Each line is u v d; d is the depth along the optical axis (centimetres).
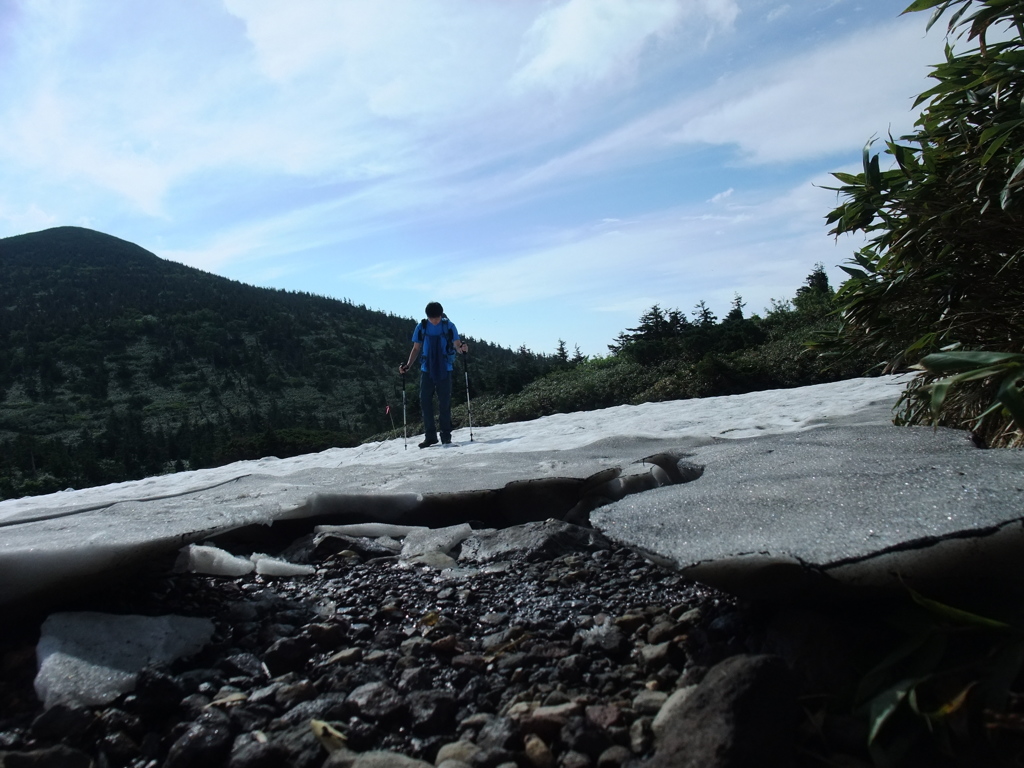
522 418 1831
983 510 195
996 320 311
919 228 295
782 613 202
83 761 182
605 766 165
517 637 234
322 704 198
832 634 186
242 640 244
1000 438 320
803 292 2225
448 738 183
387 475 557
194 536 302
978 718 154
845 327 374
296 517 395
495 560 325
